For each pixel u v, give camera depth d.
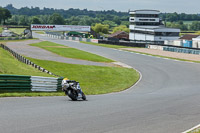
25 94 15.43
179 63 45.78
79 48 70.88
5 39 89.62
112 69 37.38
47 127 8.34
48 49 62.09
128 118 10.15
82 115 10.27
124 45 82.38
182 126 9.36
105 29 183.50
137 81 29.89
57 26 105.31
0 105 11.54
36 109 11.04
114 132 8.16
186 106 13.73
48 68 33.56
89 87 23.61
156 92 22.23
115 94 20.17
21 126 8.30
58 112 10.62
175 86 26.67
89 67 37.50
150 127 8.98
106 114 10.70
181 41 85.00
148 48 75.19
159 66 42.22
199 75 34.50
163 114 11.29
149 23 126.31
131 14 129.25
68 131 8.04
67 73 31.33
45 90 18.05
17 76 16.45
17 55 38.53
